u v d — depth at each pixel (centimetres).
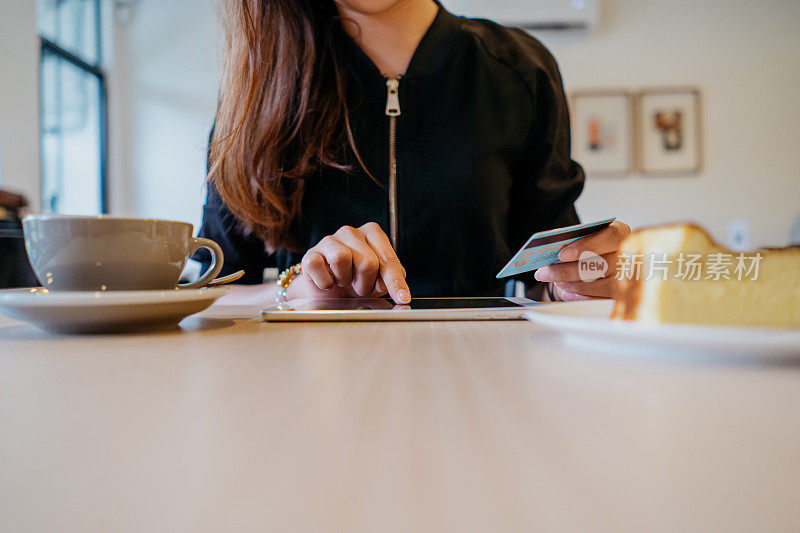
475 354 26
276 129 98
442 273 105
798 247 29
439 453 12
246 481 11
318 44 102
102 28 357
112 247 41
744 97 317
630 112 321
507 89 106
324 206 105
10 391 19
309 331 37
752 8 316
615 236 58
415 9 104
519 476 10
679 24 319
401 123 104
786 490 10
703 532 8
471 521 9
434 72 103
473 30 107
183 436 13
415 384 19
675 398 17
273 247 107
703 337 21
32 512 9
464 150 103
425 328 39
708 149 320
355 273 62
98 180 353
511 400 17
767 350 21
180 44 363
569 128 120
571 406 16
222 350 29
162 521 9
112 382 20
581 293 63
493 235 104
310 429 14
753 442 12
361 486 10
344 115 103
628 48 320
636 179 323
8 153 265
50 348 30
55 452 12
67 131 337
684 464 11
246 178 99
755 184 318
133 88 365
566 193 112
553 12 313
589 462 11
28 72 280
